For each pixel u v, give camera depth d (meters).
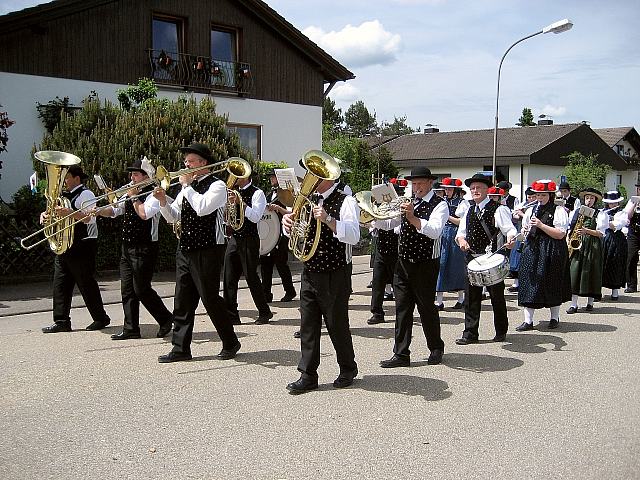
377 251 8.23
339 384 5.52
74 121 13.02
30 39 15.11
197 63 17.91
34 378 5.70
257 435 4.44
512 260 11.27
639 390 5.50
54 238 7.36
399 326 6.20
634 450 4.25
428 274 6.11
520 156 30.48
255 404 5.06
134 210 7.03
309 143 20.62
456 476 3.85
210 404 5.05
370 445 4.29
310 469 3.92
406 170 34.41
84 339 7.23
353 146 28.98
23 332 7.62
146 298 7.16
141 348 6.81
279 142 19.94
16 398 5.17
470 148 33.28
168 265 13.13
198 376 5.79
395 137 39.19
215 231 6.16
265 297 8.91
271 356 6.50
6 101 14.87
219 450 4.19
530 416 4.86
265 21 19.17
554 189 7.77
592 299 9.37
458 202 10.23
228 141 13.99
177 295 6.27
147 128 12.77
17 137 15.05
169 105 13.74
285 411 4.91
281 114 19.92
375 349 6.95
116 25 16.44
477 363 6.34
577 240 8.90
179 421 4.68
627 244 10.78
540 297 7.68
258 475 3.84
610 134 42.19
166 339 7.24
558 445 4.32
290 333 7.59
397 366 6.19
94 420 4.70
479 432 4.54
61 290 7.59
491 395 5.34
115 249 12.48
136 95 15.44
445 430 4.56
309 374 5.40
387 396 5.29
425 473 3.88
